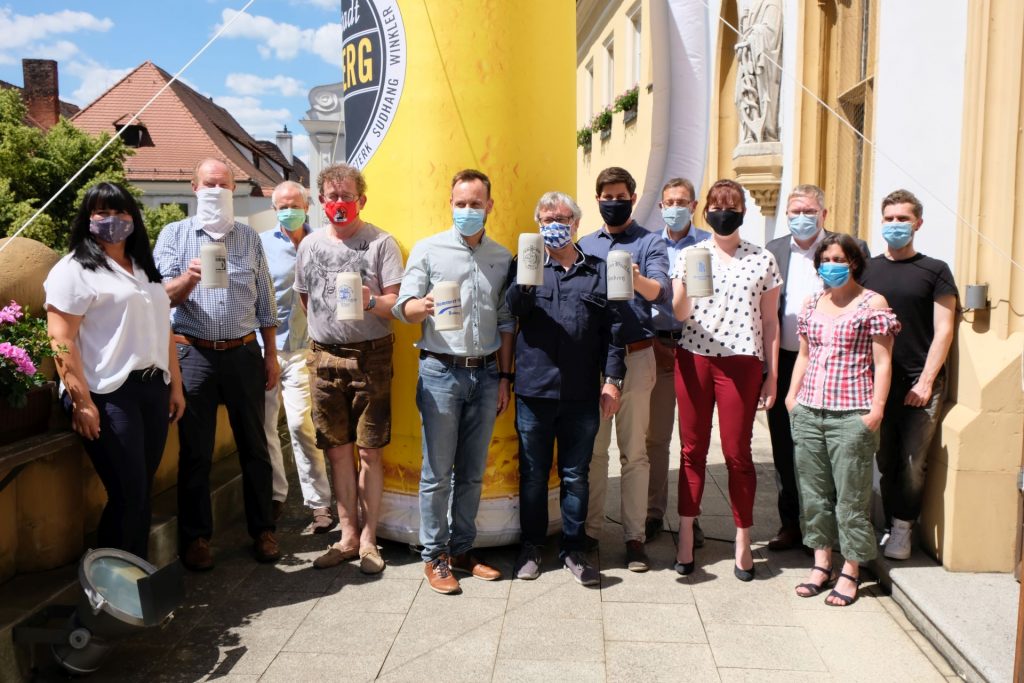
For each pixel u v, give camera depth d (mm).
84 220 3260
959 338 3816
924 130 4285
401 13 4055
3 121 23750
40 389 3199
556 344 3756
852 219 6090
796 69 6727
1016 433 3623
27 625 2951
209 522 4125
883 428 4004
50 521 3326
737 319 3818
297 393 4648
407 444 4211
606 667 3131
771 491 5359
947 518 3742
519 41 4051
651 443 4480
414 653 3238
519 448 3988
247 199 38375
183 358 3975
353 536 4199
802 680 3047
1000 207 3607
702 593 3799
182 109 38594
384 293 3930
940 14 4098
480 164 4059
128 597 2990
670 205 3992
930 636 3338
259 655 3225
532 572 3936
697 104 5531
